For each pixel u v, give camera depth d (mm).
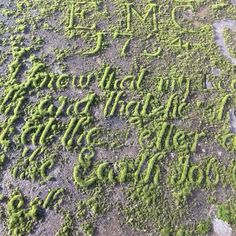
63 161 465
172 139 480
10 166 461
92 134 483
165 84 525
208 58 552
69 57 549
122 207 436
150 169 458
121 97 513
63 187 448
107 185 449
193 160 467
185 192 444
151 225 427
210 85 527
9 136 480
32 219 427
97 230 424
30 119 492
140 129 488
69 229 424
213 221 430
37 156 467
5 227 423
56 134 482
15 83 520
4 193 444
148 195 442
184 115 500
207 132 488
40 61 543
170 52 557
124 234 422
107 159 467
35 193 444
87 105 505
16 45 557
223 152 474
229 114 503
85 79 528
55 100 509
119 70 538
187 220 430
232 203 441
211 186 449
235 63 548
